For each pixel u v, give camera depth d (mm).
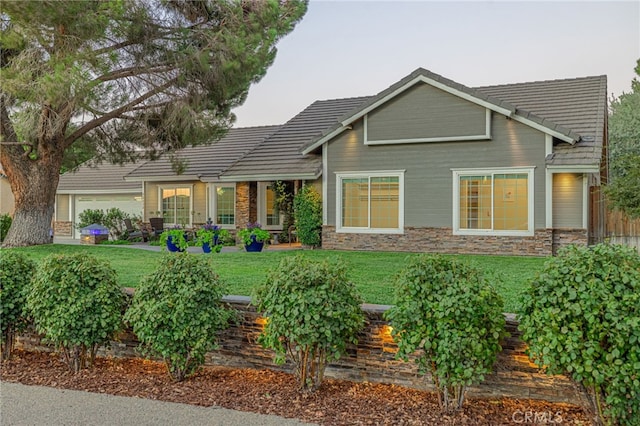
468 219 15062
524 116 14109
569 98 16406
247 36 13305
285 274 5090
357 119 16297
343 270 5285
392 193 16016
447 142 15234
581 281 3994
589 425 4207
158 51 12828
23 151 15102
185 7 13008
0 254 6836
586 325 3941
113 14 11305
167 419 4504
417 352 5121
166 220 22516
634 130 26609
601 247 4230
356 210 16531
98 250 14906
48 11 10359
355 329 5121
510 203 14531
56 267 6004
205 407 4785
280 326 4922
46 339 6207
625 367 3750
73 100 11719
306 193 17188
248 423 4395
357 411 4637
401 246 15836
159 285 5543
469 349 4336
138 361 6445
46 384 5559
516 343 4777
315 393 5102
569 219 14055
